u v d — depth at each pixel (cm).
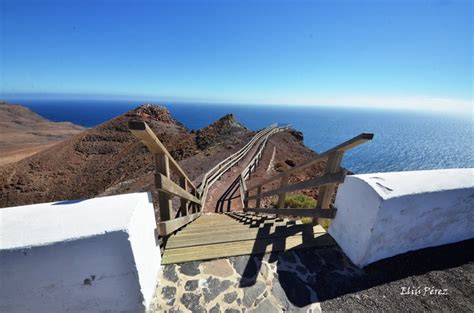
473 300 181
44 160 4000
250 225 319
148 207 183
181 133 4294
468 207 221
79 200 163
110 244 135
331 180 238
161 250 232
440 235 224
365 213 203
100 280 139
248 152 1770
